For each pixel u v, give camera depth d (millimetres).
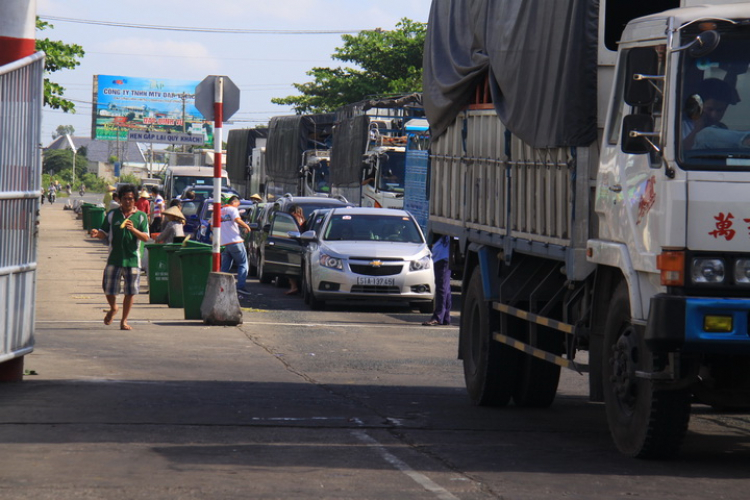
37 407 17875
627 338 14812
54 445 14945
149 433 15945
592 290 16203
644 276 14344
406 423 17688
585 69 16156
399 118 63156
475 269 21172
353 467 14016
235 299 32438
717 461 14961
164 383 21078
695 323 13398
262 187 89688
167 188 109438
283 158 79250
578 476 13734
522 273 19672
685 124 13742
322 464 14141
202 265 33438
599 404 20781
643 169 14430
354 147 61875
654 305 13625
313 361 25547
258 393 20281
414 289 38156
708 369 15219
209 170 106625
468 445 15859
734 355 14656
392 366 25219
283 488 12711
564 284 17641
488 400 20047
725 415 19828
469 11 21219
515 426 17797
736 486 13320
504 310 19422
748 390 15078
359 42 140500
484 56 20031
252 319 34531
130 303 30500
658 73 14305
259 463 14094
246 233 57594
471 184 21531
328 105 141000
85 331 29859
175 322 32750
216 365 24219
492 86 19578
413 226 41125
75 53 75500
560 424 18109
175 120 181625
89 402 18500
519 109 18141
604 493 12805
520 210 18734
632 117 14234
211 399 19281
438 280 34531
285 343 28719
